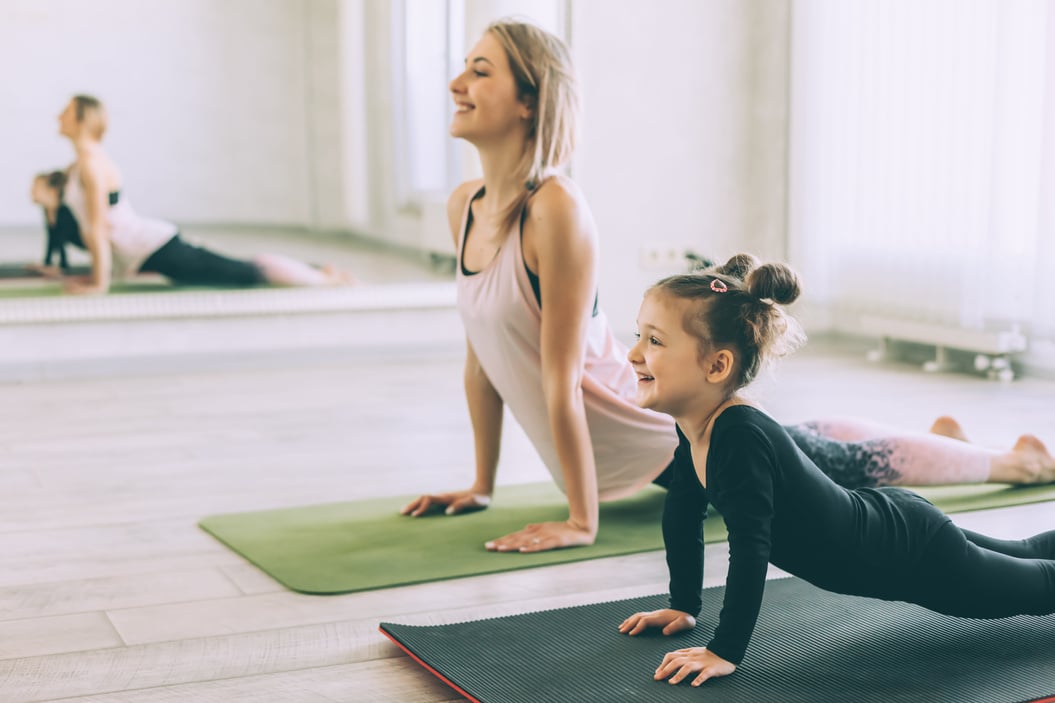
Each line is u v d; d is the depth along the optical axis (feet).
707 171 17.22
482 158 7.75
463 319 8.20
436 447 11.15
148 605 6.93
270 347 15.69
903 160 15.24
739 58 17.22
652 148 16.88
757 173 17.49
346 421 12.35
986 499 8.84
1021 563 5.83
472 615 6.71
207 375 15.10
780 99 17.21
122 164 14.82
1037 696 5.30
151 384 14.47
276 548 7.95
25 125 14.44
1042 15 13.35
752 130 17.42
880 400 13.20
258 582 7.33
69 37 14.48
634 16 16.56
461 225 8.25
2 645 6.31
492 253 7.82
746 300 5.38
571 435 7.81
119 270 14.97
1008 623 6.24
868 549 5.56
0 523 8.68
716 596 6.73
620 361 8.61
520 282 7.69
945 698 5.28
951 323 14.76
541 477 9.99
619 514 8.73
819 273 16.76
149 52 14.80
